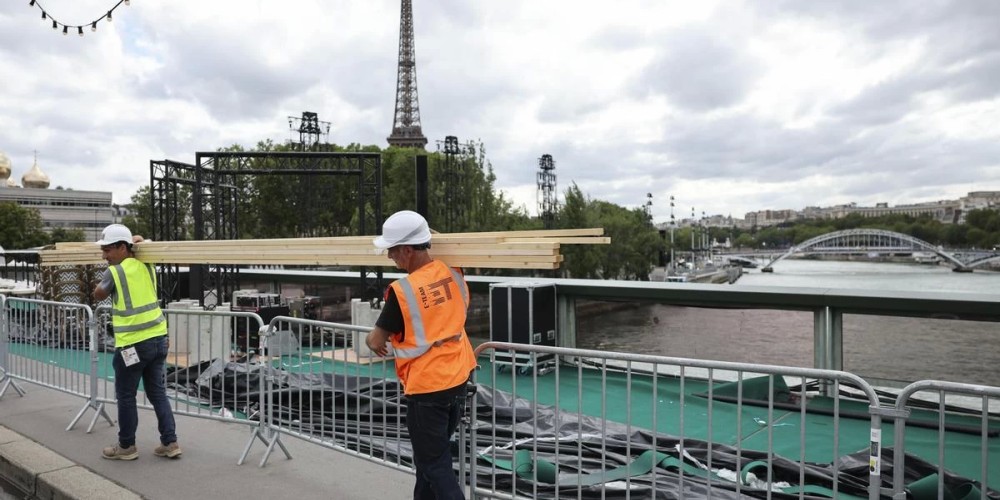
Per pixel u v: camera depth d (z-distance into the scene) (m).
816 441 6.98
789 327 12.52
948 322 10.04
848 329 10.67
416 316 3.53
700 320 14.37
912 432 7.38
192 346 10.98
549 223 49.47
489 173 45.53
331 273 17.05
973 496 4.76
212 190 19.42
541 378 10.16
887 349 10.30
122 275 5.32
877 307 8.71
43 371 7.39
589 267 48.53
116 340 5.35
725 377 10.69
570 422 6.67
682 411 3.57
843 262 199.75
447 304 3.65
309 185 38.31
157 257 8.23
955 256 142.00
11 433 6.24
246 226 50.53
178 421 6.64
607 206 67.75
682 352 12.47
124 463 5.39
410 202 45.25
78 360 6.92
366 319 11.98
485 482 4.99
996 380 8.74
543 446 5.80
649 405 8.45
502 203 46.34
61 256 8.73
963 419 7.94
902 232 184.00
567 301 11.23
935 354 9.77
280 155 15.51
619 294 10.76
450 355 3.60
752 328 12.90
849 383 3.15
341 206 50.28
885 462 5.60
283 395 6.74
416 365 3.54
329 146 43.00
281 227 51.34
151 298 5.49
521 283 11.20
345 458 5.52
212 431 6.29
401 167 46.75
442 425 3.57
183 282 17.19
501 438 6.02
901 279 112.06
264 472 5.19
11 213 66.12
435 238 4.41
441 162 46.12
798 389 9.38
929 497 4.75
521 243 4.00
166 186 16.47
